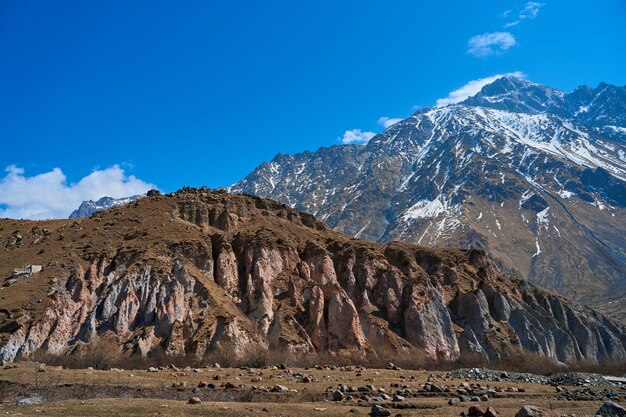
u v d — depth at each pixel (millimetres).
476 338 100688
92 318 82812
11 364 53656
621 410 31156
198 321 86750
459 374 62188
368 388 40750
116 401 35125
